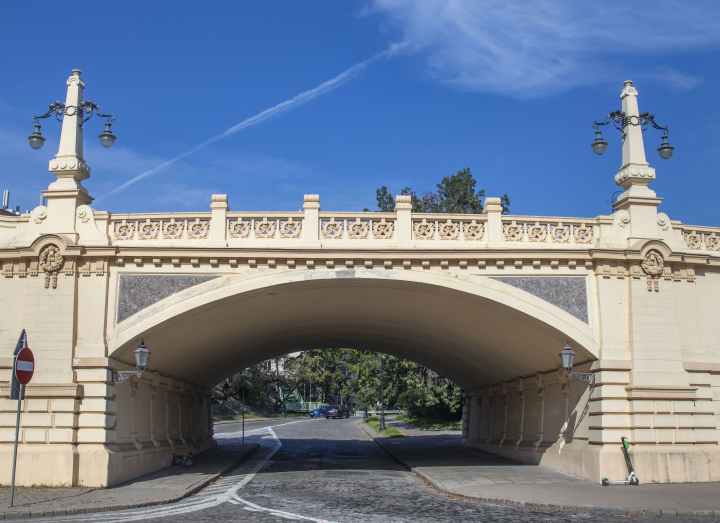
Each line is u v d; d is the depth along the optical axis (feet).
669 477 53.72
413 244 56.08
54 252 54.29
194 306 54.03
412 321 72.84
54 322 53.47
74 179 56.85
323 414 253.65
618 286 57.21
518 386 77.71
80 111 58.29
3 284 54.75
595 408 56.18
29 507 41.14
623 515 40.34
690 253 58.70
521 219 57.52
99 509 41.19
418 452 88.48
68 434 51.62
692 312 58.54
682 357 57.41
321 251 54.85
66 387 51.90
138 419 61.77
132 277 54.90
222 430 149.89
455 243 56.65
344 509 41.91
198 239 55.57
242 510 41.27
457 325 68.49
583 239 58.08
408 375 141.59
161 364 66.95
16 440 42.14
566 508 42.09
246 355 94.22
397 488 53.83
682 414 55.42
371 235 56.44
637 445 54.39
